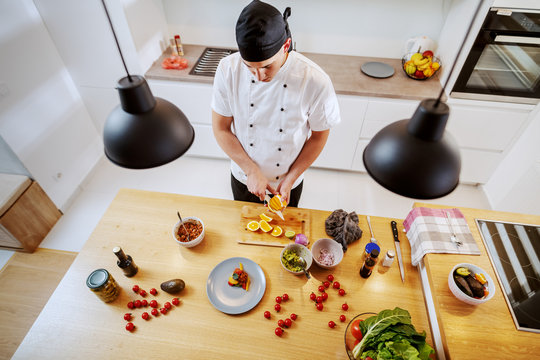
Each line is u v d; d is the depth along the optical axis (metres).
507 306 1.23
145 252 1.46
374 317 1.12
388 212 2.69
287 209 1.62
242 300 1.31
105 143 0.85
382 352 1.03
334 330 1.23
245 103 1.40
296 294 1.33
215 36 2.77
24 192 2.23
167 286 1.29
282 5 2.52
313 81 1.29
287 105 1.35
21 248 2.29
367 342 1.08
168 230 1.54
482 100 2.32
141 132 0.82
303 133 1.52
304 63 1.28
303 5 2.49
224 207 1.65
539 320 1.19
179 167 3.03
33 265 2.26
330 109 1.39
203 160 3.10
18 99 2.15
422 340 1.06
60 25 2.29
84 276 1.38
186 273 1.40
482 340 1.14
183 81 2.46
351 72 2.53
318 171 3.01
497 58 2.11
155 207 1.64
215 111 1.49
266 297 1.32
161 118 0.84
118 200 1.67
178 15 2.67
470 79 2.22
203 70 2.50
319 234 1.54
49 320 1.24
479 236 1.44
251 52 1.00
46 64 2.35
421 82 2.45
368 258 1.32
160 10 2.60
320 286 1.33
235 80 1.33
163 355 1.17
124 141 0.82
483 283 1.24
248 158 1.53
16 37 2.10
